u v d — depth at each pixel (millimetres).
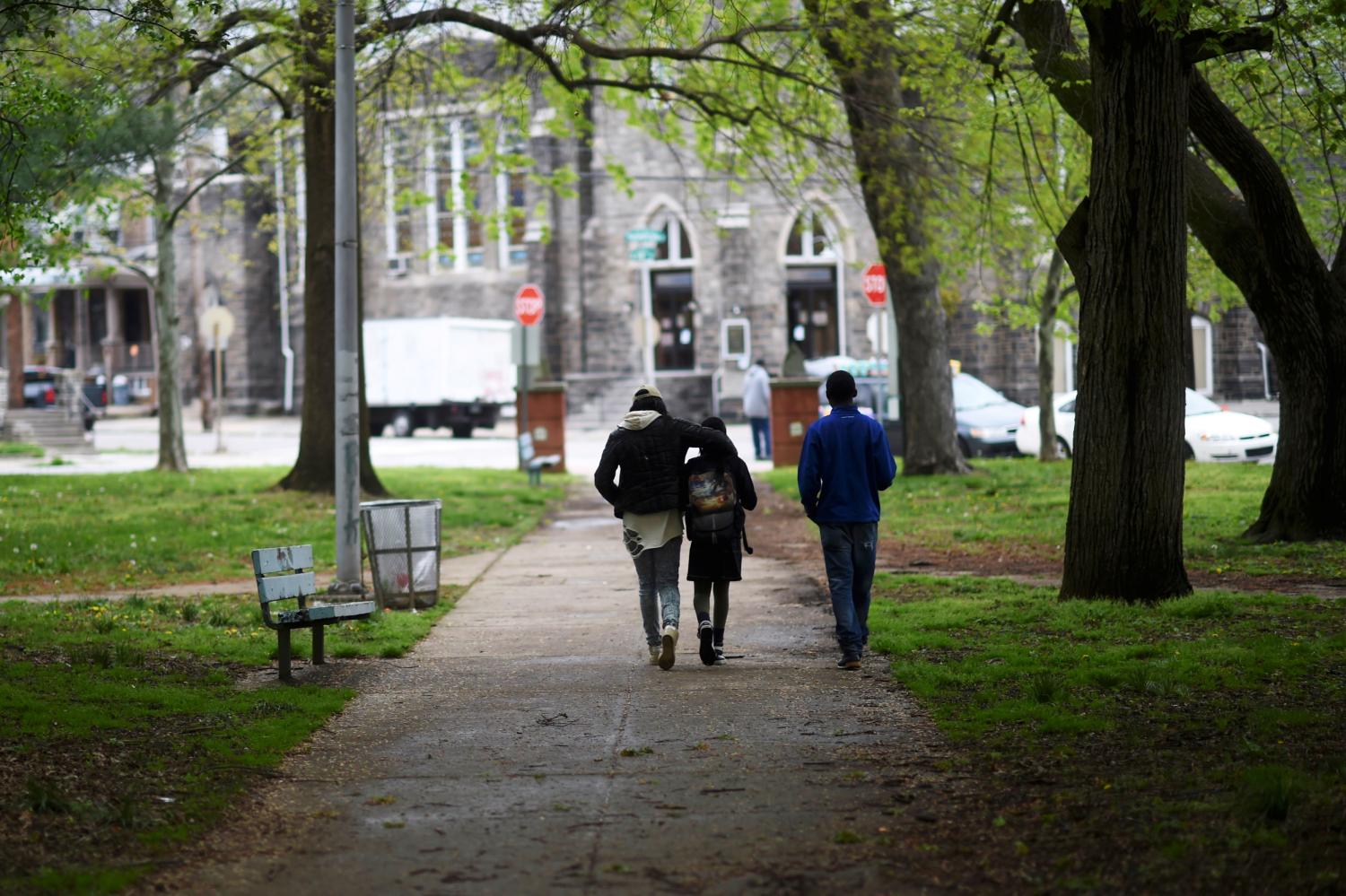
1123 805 9750
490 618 20703
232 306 102625
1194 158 24484
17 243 21750
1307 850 8531
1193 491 34250
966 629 17719
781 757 11805
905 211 36375
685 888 8609
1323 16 16797
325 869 9141
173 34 17328
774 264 89875
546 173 92125
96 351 112688
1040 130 34000
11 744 11898
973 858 8961
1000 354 82875
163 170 46000
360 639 18406
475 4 32906
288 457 59938
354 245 22312
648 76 34156
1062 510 32188
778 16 33750
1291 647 15023
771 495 42500
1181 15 16766
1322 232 32344
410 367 79562
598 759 11953
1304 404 24625
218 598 22656
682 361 92562
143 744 12219
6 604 21625
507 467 54562
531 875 8922
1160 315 18500
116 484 41375
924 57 30688
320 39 30938
